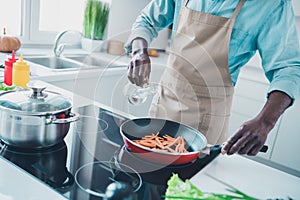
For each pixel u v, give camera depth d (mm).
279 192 728
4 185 615
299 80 966
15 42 1944
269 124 889
